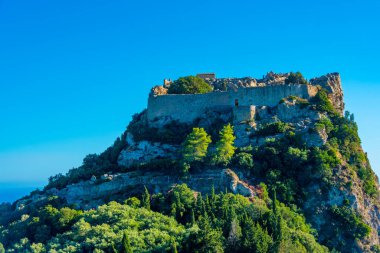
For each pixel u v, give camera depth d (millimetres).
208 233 171250
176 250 168375
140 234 184500
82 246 186500
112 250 179000
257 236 175000
